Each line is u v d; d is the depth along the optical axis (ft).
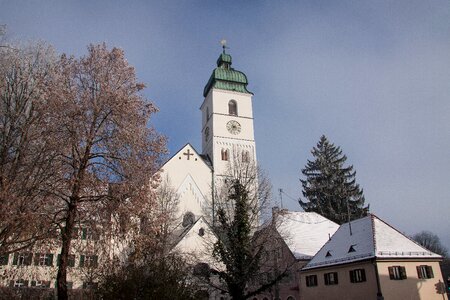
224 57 237.66
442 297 109.91
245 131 220.64
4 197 66.18
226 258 109.19
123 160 78.79
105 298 57.11
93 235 76.48
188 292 60.80
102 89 80.64
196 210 187.52
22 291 89.92
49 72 79.41
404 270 108.99
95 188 75.66
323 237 167.53
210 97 227.81
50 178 73.92
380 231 120.88
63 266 71.77
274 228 119.34
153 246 83.71
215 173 200.95
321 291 128.26
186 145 199.31
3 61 76.48
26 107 76.28
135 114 82.58
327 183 255.09
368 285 109.09
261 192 127.03
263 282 135.03
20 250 73.41
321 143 267.18
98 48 85.46
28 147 74.49
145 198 78.74
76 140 74.33
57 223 73.77
